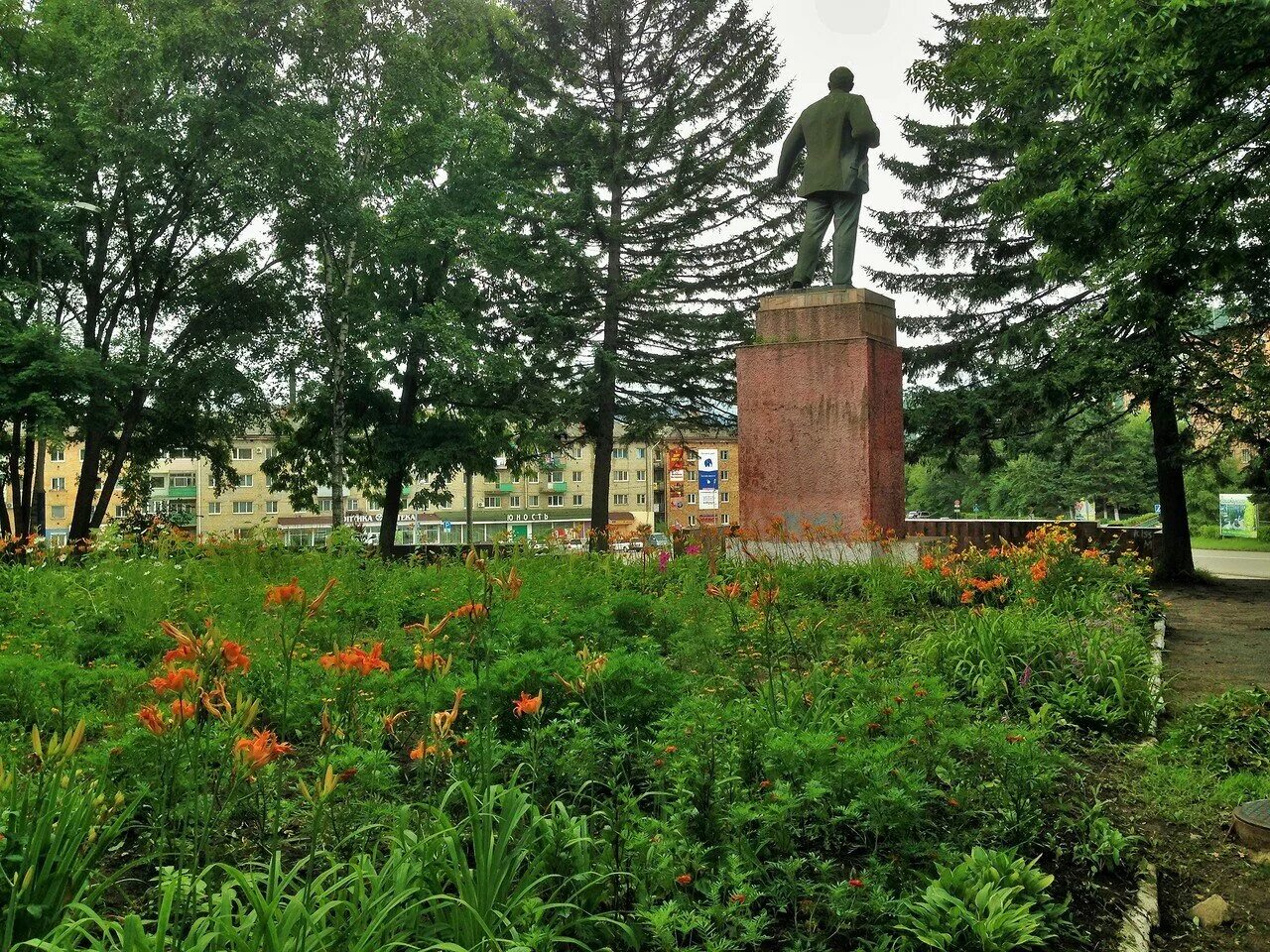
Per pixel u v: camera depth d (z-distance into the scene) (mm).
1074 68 9062
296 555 10984
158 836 3193
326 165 23500
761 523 12383
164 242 26391
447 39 26625
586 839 2930
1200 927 3521
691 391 26891
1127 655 6664
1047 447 20062
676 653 6195
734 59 26781
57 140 23078
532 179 27188
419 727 4395
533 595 7855
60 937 2076
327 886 2893
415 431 27359
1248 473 19938
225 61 23359
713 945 2635
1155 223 10531
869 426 11922
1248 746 5469
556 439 26734
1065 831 3982
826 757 3508
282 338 26219
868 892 3014
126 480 31047
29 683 4602
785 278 27688
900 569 9922
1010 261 23844
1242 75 8734
